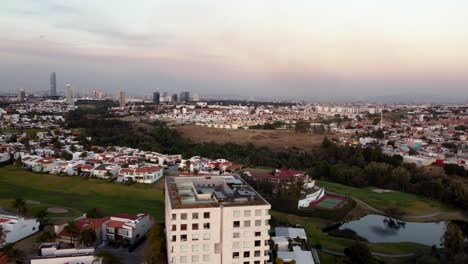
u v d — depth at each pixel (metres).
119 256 114.00
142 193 187.00
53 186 193.38
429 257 124.38
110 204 166.88
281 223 152.00
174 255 88.56
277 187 198.38
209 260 90.81
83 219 131.62
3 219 124.62
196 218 88.75
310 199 188.75
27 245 117.56
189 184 108.56
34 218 133.50
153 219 147.00
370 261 120.00
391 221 177.75
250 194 100.56
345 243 142.12
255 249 92.94
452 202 197.62
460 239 129.75
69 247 113.44
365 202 199.62
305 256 115.44
